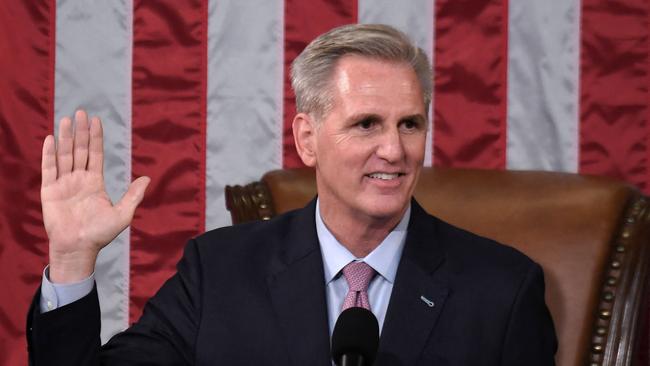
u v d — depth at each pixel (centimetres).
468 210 891
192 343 694
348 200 663
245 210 941
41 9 1088
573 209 873
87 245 625
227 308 701
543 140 1077
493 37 1077
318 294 696
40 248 1085
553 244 862
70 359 621
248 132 1095
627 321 830
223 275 719
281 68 1091
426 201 902
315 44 669
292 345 679
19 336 1082
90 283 631
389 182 650
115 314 1102
